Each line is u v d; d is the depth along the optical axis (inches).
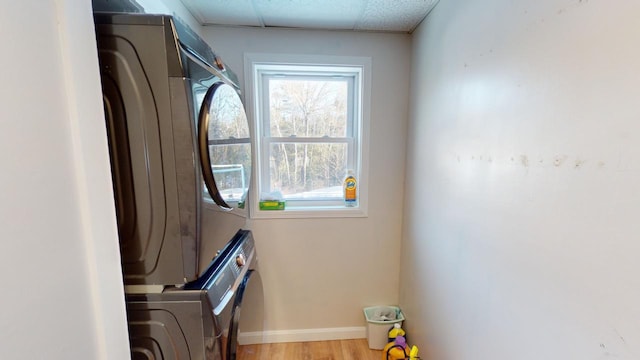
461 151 51.4
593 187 26.9
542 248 32.9
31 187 18.0
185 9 64.5
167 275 36.4
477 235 46.3
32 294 18.0
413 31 75.7
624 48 24.0
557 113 30.8
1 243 16.1
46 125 19.1
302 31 75.6
